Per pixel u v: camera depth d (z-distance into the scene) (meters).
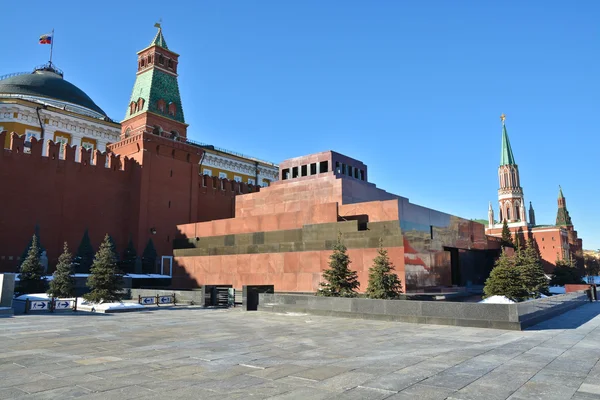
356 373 8.48
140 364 9.37
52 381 7.91
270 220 33.47
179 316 19.86
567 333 13.88
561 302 20.92
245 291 22.61
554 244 92.88
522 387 7.46
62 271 26.73
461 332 14.22
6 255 34.59
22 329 15.11
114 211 41.28
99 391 7.25
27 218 36.03
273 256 31.95
